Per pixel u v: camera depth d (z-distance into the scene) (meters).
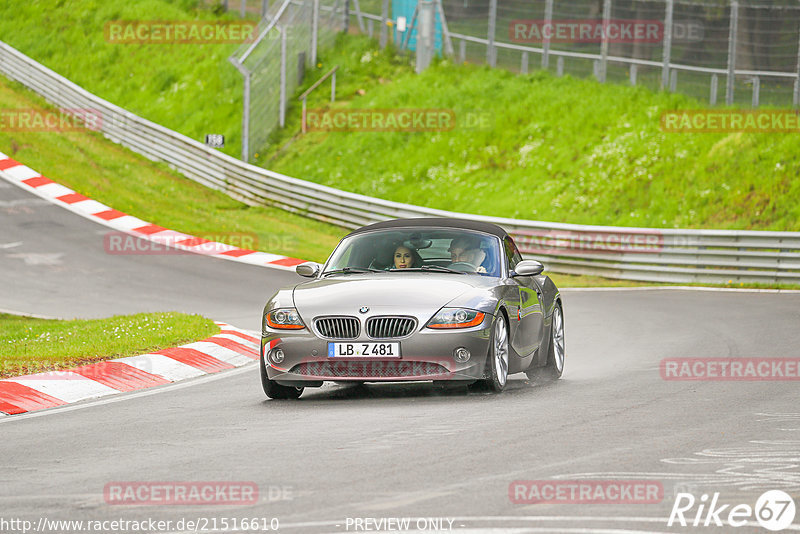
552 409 28.42
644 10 121.19
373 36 140.75
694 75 117.12
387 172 115.50
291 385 31.19
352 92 130.62
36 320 54.66
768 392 31.83
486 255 34.00
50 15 153.88
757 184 98.31
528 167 110.69
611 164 106.44
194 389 34.53
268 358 30.86
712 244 83.12
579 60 125.31
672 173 102.94
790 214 94.19
